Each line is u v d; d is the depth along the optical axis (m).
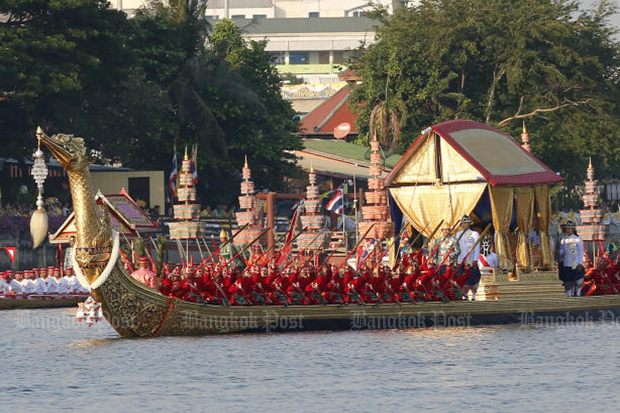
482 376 96.12
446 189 138.88
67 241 164.00
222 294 124.19
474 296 138.25
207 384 92.62
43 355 110.88
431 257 135.62
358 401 85.25
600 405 82.94
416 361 104.56
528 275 139.50
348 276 130.62
